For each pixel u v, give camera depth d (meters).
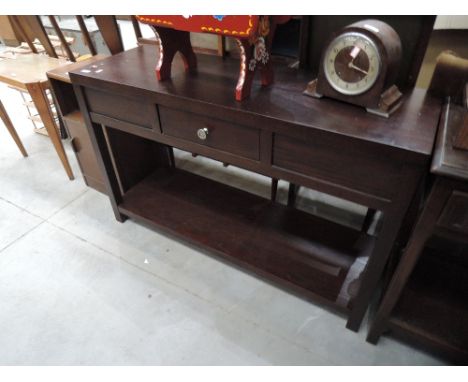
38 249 1.47
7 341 1.14
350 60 0.81
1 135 2.29
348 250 1.27
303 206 1.66
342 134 0.76
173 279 1.33
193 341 1.13
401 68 0.97
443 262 1.15
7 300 1.27
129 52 1.32
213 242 1.32
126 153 1.52
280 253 1.27
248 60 0.88
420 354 1.08
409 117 0.82
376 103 0.82
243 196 1.54
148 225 1.57
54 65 1.76
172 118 1.04
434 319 1.00
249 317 1.19
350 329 1.14
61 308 1.24
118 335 1.15
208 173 1.89
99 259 1.42
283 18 0.96
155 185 1.62
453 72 0.88
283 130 0.83
